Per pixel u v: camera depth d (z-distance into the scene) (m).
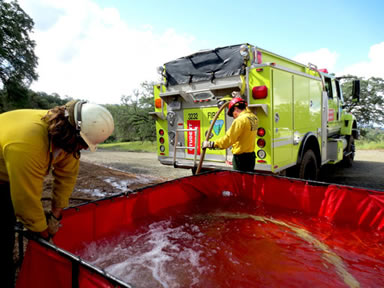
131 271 2.00
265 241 2.48
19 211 1.58
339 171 7.43
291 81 4.66
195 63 4.92
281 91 4.35
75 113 1.58
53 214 1.95
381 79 17.45
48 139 1.60
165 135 5.57
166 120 5.51
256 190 3.59
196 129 4.82
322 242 2.46
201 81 4.87
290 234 2.62
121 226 2.74
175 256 2.22
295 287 1.80
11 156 1.48
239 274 1.95
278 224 2.86
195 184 3.61
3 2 19.53
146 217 3.00
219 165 4.78
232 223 2.91
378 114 17.81
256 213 3.19
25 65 22.44
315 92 5.71
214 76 4.66
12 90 22.78
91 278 1.36
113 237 2.56
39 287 1.62
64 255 1.49
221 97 4.61
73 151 1.68
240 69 4.32
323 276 1.93
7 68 21.62
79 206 2.35
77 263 1.43
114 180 6.36
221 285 1.82
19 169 1.48
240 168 3.99
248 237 2.57
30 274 1.65
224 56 4.54
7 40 20.52
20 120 1.60
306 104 5.27
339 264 2.10
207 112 4.86
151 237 2.57
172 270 2.01
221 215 3.13
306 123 5.29
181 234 2.63
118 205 2.70
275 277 1.92
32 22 21.64
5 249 1.86
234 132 3.73
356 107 18.08
